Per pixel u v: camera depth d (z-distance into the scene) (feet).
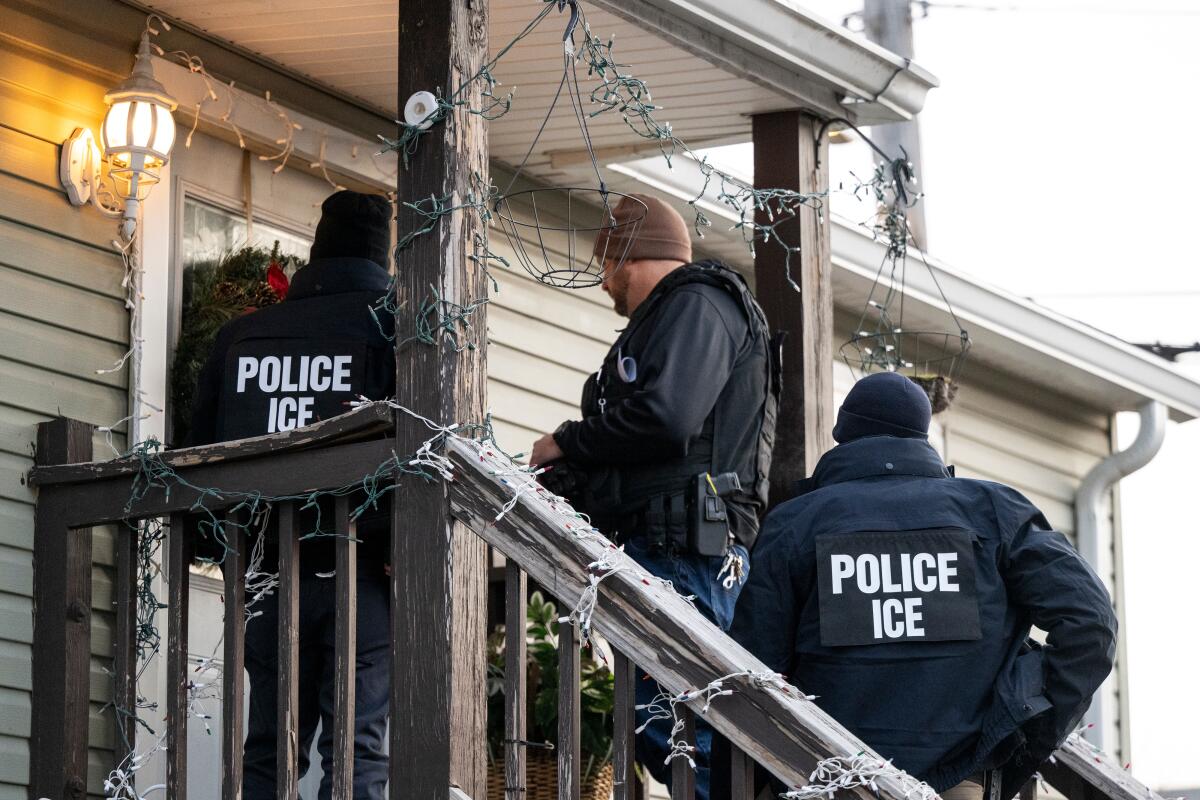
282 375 23.24
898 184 31.12
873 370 46.60
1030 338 47.42
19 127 25.05
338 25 27.63
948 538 20.30
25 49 25.29
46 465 24.00
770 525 20.99
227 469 21.94
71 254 25.48
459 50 21.36
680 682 18.76
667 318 23.16
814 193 29.25
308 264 24.08
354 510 21.95
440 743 19.93
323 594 23.30
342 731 20.43
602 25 27.04
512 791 19.69
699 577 23.04
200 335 26.89
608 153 32.89
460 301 20.89
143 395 26.04
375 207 24.21
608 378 23.53
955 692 19.86
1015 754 20.44
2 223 24.67
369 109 30.99
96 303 25.72
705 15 27.09
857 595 20.17
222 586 27.40
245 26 27.73
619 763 18.98
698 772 22.84
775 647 20.57
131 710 22.68
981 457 49.29
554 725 28.63
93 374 25.49
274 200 29.45
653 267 24.84
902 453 21.15
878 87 29.66
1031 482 51.13
